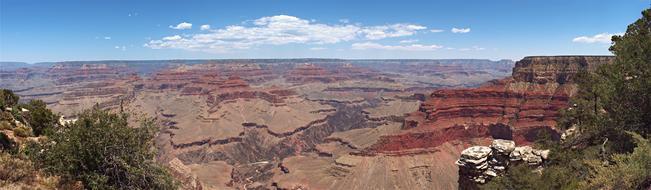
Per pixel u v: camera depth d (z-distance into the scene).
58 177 20.12
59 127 23.73
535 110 182.25
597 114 35.59
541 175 29.28
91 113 22.44
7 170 18.70
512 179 29.20
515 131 176.75
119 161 21.28
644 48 30.20
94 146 21.25
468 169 34.31
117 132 21.81
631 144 29.97
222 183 155.00
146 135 23.19
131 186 21.42
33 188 18.67
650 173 19.23
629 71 30.75
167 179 22.67
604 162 26.72
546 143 42.66
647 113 29.91
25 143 23.42
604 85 33.31
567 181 28.20
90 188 20.98
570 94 176.50
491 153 34.69
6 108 30.25
